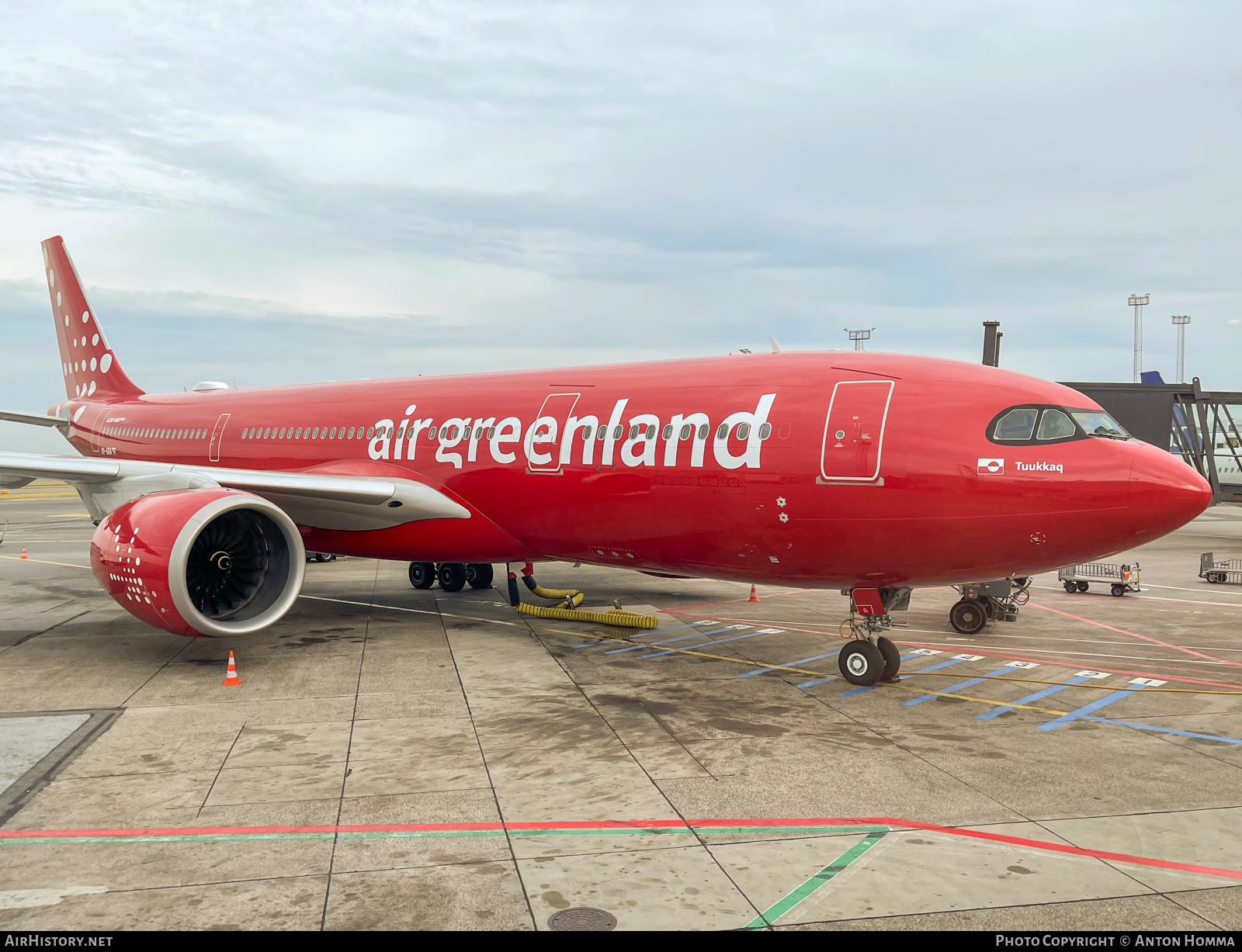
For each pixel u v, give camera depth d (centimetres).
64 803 789
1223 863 677
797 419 1200
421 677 1252
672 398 1344
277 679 1237
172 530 1243
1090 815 769
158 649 1430
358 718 1052
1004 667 1330
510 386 1594
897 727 1027
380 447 1695
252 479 1451
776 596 2028
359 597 1970
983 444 1093
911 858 684
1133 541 1058
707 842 713
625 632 1585
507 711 1083
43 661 1344
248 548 1398
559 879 648
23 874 654
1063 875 656
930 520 1108
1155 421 3400
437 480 1590
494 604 1891
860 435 1147
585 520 1411
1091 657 1403
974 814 770
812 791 824
